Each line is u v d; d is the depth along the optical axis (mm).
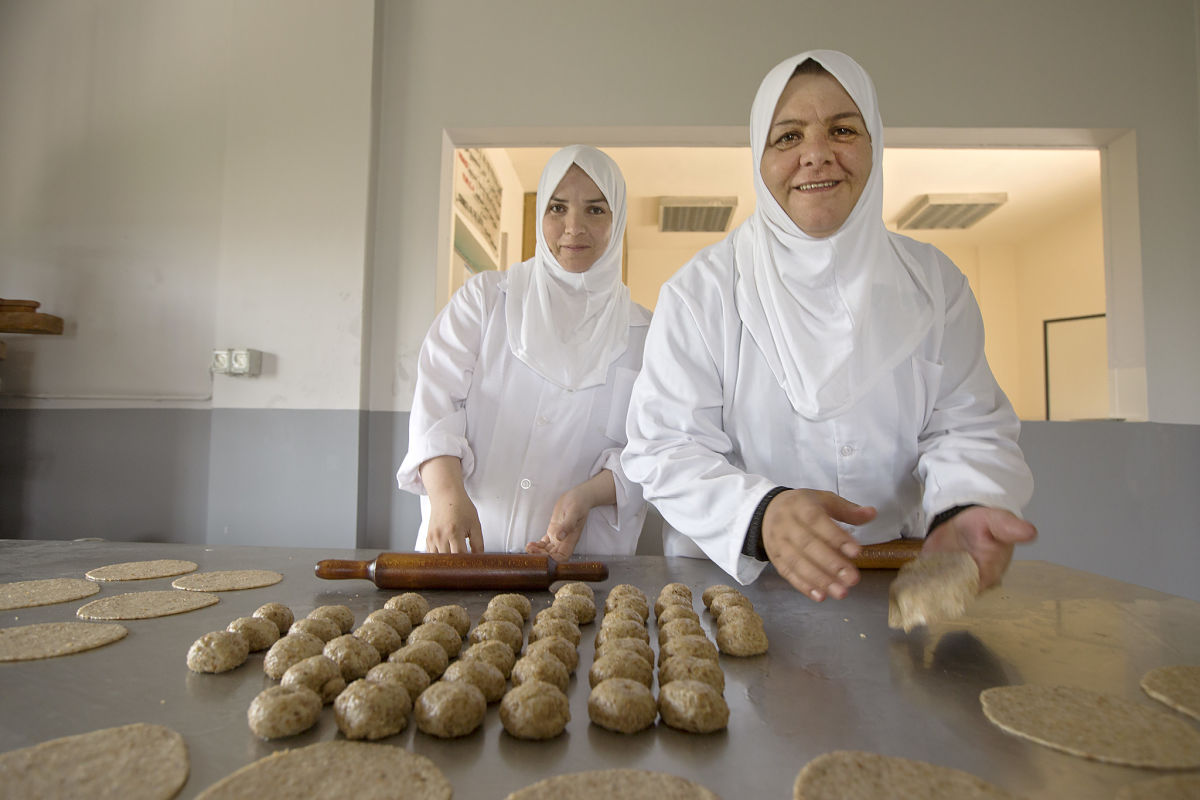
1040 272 6738
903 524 1218
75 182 2863
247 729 540
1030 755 496
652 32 2723
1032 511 2604
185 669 670
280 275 2693
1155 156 2633
